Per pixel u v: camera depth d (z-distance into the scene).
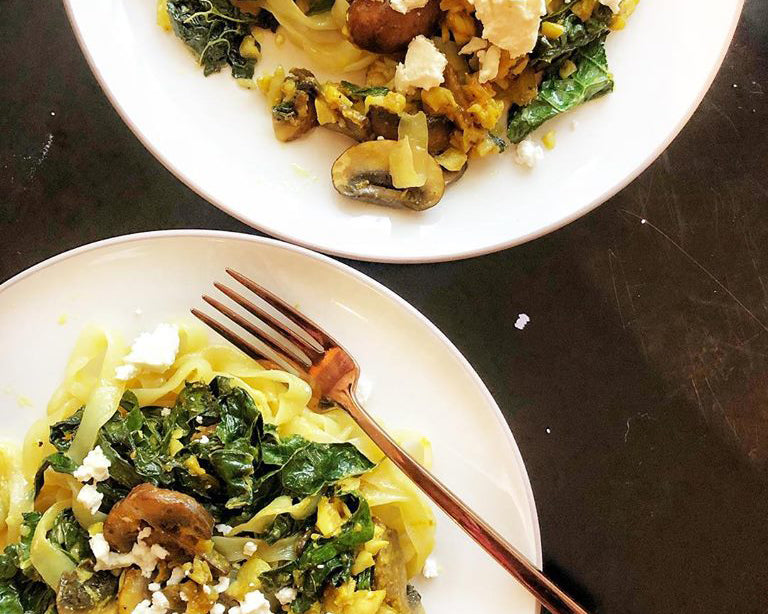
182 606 0.25
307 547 0.25
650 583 0.30
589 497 0.30
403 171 0.27
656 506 0.30
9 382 0.26
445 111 0.27
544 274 0.30
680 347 0.30
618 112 0.28
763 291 0.30
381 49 0.27
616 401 0.30
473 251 0.27
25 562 0.25
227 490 0.25
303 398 0.26
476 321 0.30
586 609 0.30
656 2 0.28
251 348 0.26
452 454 0.27
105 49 0.27
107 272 0.26
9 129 0.29
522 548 0.26
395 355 0.27
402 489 0.26
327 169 0.28
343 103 0.27
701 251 0.30
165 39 0.28
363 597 0.25
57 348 0.26
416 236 0.28
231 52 0.28
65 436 0.26
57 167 0.29
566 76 0.28
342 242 0.27
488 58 0.26
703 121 0.30
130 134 0.30
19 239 0.29
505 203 0.28
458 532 0.27
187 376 0.26
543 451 0.30
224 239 0.26
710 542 0.30
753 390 0.30
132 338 0.26
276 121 0.28
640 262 0.30
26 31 0.29
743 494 0.30
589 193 0.28
